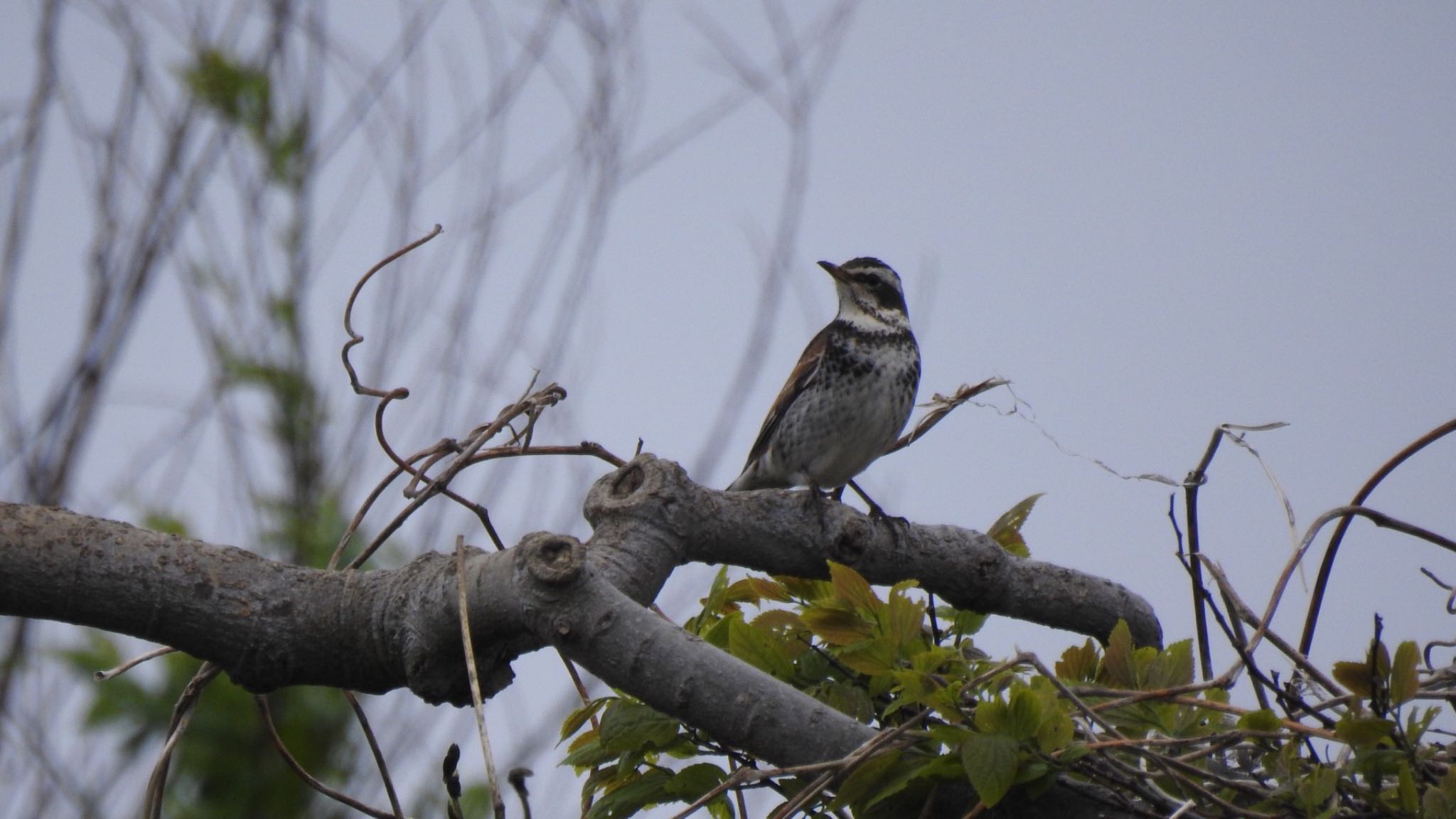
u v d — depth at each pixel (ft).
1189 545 25.89
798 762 20.10
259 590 21.07
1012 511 29.09
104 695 42.14
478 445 26.09
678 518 23.84
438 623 20.97
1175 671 22.77
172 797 42.24
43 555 20.02
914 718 19.89
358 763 44.42
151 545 20.66
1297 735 20.75
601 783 23.45
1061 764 19.63
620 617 20.29
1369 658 21.03
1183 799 20.53
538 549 20.48
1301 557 23.90
